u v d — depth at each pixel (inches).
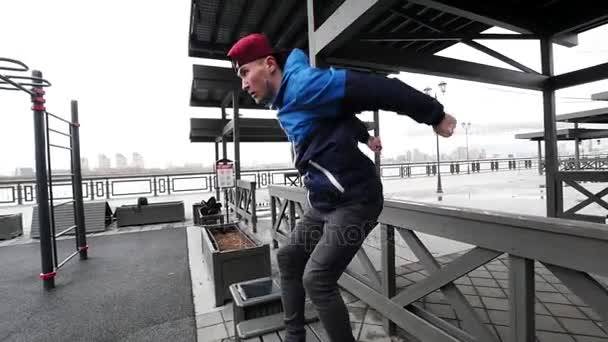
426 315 67.6
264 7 155.2
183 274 129.3
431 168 804.0
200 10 158.2
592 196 142.5
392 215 72.5
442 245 153.3
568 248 38.0
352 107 35.0
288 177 386.9
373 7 63.1
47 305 101.8
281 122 40.4
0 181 396.5
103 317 92.7
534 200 279.6
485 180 551.2
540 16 132.5
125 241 191.2
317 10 93.0
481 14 110.3
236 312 70.0
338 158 37.4
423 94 33.2
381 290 79.7
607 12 117.8
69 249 176.4
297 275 50.1
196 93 267.0
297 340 50.3
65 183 386.6
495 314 84.7
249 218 208.5
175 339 80.2
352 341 39.4
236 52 41.7
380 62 100.4
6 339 82.0
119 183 480.7
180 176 509.7
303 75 34.4
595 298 36.9
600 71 123.1
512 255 46.2
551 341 71.1
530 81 135.9
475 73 120.0
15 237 215.8
